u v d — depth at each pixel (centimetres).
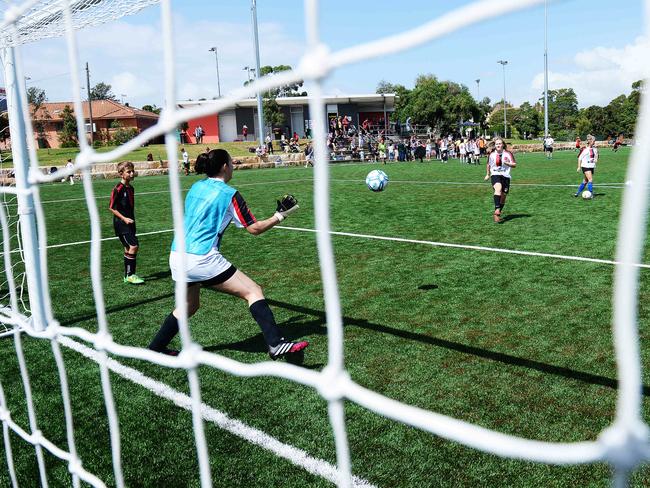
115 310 584
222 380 395
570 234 885
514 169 2495
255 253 850
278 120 4650
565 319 489
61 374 240
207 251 393
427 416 111
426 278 652
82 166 202
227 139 4794
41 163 3105
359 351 438
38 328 508
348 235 970
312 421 332
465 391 362
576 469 273
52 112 5159
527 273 652
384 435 312
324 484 271
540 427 314
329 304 123
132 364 431
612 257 716
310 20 111
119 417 351
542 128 8412
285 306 572
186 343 172
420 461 286
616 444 82
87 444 322
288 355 425
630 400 79
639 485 258
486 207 1263
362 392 123
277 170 3250
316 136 117
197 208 392
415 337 463
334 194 1700
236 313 552
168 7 152
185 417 346
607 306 520
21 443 328
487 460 284
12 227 1170
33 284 505
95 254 207
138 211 1459
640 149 68
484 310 525
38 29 464
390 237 935
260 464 291
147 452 310
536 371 387
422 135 5275
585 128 8112
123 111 5256
